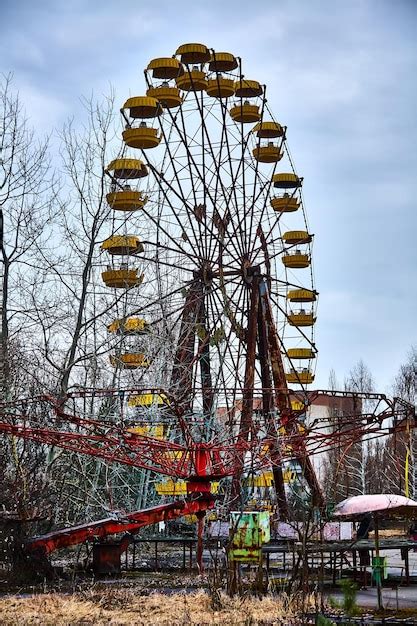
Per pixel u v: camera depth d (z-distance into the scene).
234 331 41.88
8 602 18.95
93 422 25.34
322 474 57.72
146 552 34.78
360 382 80.38
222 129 45.09
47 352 34.81
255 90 46.25
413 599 19.78
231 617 16.92
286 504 31.42
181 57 44.97
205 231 43.59
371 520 24.11
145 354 37.50
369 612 17.39
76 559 28.38
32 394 32.12
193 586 22.08
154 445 25.56
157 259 42.00
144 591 20.89
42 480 30.62
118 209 40.31
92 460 34.00
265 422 30.91
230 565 19.41
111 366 37.28
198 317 42.47
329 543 23.84
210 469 26.41
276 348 43.41
